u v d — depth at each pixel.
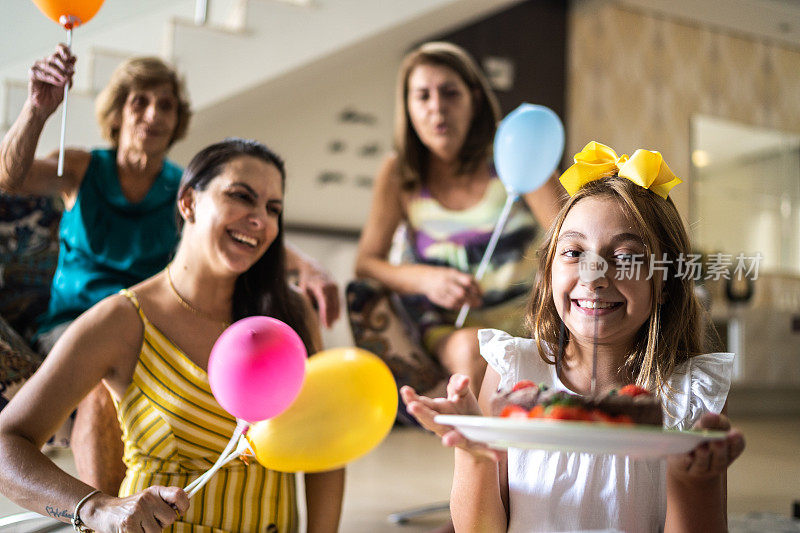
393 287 2.12
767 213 5.79
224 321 1.21
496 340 1.06
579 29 5.19
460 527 0.89
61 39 3.32
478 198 2.22
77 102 3.18
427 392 2.02
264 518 1.14
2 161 1.61
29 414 1.06
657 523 0.93
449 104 2.13
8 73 3.21
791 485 2.58
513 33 4.94
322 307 1.81
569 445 0.67
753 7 5.29
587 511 0.92
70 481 1.01
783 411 5.50
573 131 5.13
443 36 4.73
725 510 0.83
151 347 1.13
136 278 1.84
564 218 0.99
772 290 5.67
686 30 5.56
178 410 1.11
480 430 0.69
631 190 0.95
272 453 0.93
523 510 0.94
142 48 3.47
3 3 3.22
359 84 4.66
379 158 4.70
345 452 0.92
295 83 4.03
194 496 1.10
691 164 5.52
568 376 1.02
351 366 0.93
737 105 5.71
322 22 3.69
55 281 1.80
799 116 5.93
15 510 1.94
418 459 3.06
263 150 1.21
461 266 2.20
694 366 0.99
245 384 0.87
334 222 4.59
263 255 1.25
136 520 0.93
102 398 1.31
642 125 5.36
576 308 0.93
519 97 4.95
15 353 1.46
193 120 3.73
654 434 0.65
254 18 3.56
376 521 1.98
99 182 1.85
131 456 1.14
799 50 5.94
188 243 1.19
